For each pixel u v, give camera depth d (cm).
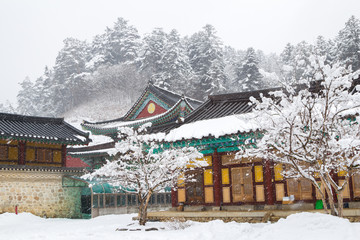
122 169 2323
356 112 1559
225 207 2264
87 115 11075
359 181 1889
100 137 6216
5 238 2019
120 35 14262
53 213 3528
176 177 2283
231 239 1500
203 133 2183
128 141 2297
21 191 3356
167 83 9394
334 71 1353
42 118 3938
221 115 2547
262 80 9256
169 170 2261
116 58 13988
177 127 2766
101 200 3606
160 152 2392
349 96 1373
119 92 11756
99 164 5244
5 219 3077
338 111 1412
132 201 3894
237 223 1822
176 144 2342
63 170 3678
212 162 2367
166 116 3875
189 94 9319
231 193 2255
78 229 2344
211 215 2131
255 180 2177
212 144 2289
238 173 2255
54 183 3603
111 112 10912
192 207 2417
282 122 1478
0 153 3434
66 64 13075
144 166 2202
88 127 5044
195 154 2162
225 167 2305
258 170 2181
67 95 12775
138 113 4675
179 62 10062
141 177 2261
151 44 11569
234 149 2272
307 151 1484
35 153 3675
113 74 11962
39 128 3772
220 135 2091
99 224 2683
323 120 1400
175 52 10031
